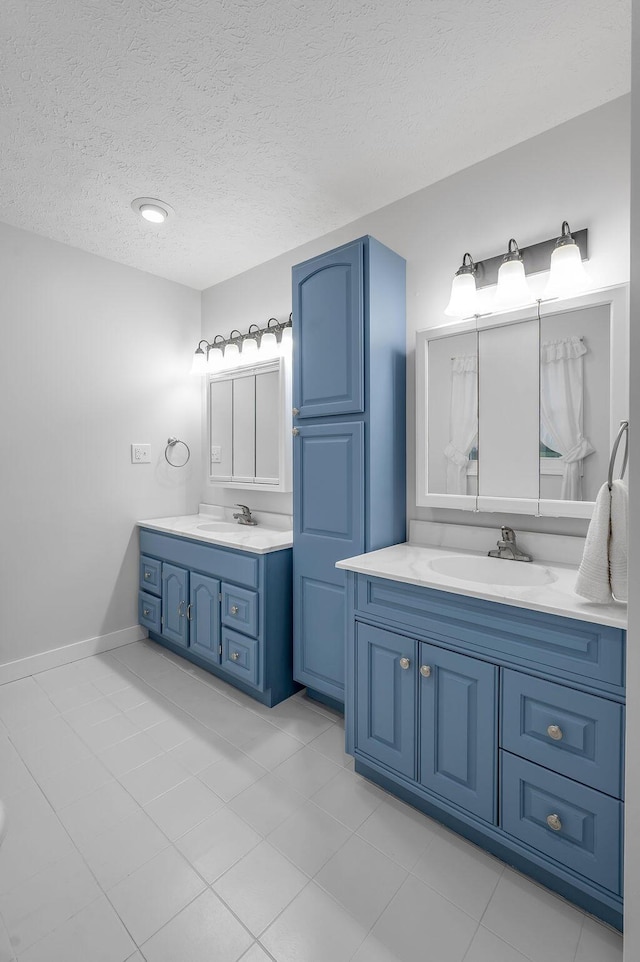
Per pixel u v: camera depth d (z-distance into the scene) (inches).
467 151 71.2
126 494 113.3
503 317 68.4
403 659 58.8
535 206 68.1
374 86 58.6
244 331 115.0
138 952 42.4
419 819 58.5
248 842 54.6
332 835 55.8
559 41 52.6
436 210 78.5
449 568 68.8
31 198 83.3
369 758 63.2
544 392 65.4
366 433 73.5
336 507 77.2
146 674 97.7
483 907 46.9
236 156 72.0
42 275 97.4
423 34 51.7
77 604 105.1
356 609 64.8
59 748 71.9
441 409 75.5
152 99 60.2
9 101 60.1
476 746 52.6
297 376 82.9
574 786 45.5
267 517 108.2
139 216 89.4
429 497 76.7
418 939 43.8
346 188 80.3
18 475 95.5
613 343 59.5
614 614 43.6
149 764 68.4
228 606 89.7
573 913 46.4
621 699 42.7
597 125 62.7
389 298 77.4
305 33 51.3
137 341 114.2
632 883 35.9
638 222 33.7
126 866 51.1
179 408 123.6
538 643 48.0
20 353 95.0
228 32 51.1
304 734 76.4
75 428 103.8
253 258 107.3
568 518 65.8
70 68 55.4
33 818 57.7
